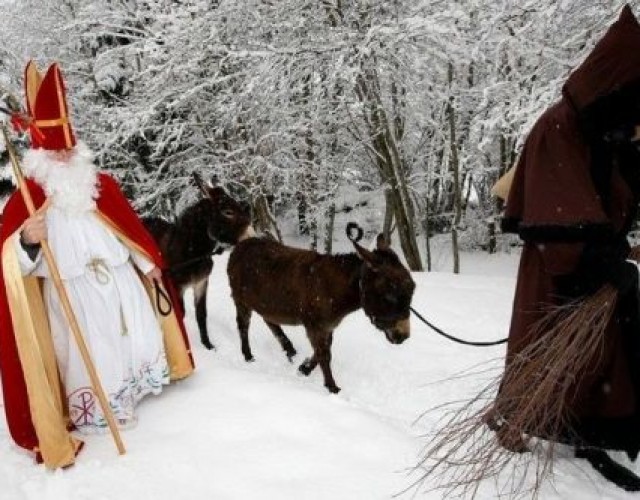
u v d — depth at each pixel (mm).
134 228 4113
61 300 3586
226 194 5777
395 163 12383
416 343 6012
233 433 3848
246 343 5793
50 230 3781
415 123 13055
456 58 10195
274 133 11844
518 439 3168
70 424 4016
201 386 4445
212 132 13477
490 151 14984
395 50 10242
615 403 3344
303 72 10625
